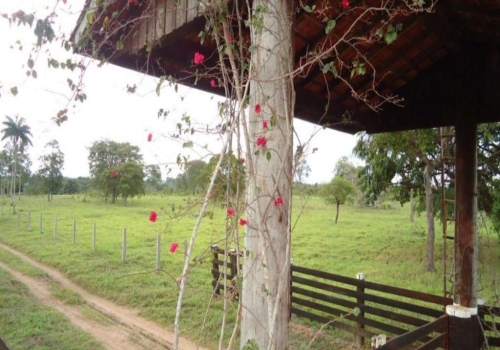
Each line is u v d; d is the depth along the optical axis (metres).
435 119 3.88
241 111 1.76
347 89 3.96
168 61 2.99
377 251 11.41
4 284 7.08
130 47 2.75
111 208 24.23
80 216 20.14
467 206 3.53
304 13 2.78
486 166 7.93
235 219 1.81
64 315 5.57
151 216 2.15
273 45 1.76
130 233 13.91
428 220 9.12
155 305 5.95
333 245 12.44
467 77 3.50
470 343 2.64
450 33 3.07
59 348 4.30
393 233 15.27
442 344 2.67
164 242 11.26
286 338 1.72
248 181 1.75
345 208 25.88
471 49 3.44
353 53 3.29
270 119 1.71
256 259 1.73
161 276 7.53
